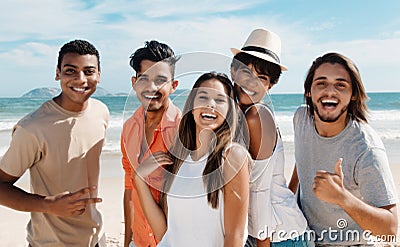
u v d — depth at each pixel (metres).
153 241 2.90
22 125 2.88
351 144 2.68
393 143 15.41
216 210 2.26
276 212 2.65
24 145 2.88
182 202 2.31
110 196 8.45
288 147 12.91
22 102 39.59
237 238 2.21
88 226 3.20
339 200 2.33
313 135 2.85
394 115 27.66
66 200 2.68
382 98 50.16
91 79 2.98
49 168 3.00
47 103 3.04
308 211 2.93
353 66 2.65
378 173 2.56
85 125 3.11
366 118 2.76
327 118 2.67
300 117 3.02
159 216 2.54
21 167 2.93
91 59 2.97
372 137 2.68
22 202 2.75
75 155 3.06
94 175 3.22
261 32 3.02
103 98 27.81
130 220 3.35
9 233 6.56
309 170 2.90
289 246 2.64
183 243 2.31
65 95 2.99
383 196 2.53
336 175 2.35
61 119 3.00
